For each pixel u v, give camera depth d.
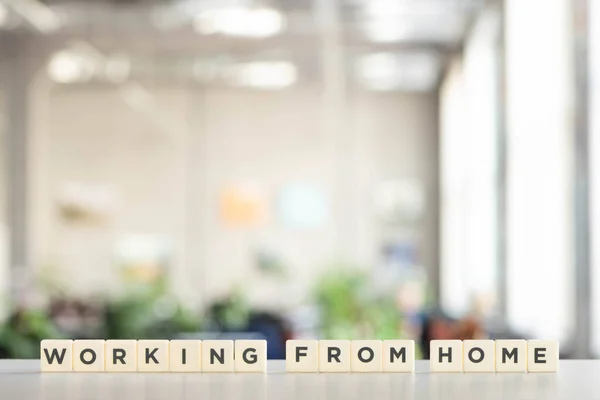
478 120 7.93
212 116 10.77
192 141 10.73
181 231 10.70
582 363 1.06
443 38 8.73
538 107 5.66
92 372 0.98
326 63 9.73
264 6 7.76
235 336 5.01
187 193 10.72
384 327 6.78
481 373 0.97
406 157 10.79
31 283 9.65
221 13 8.08
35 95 9.96
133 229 10.66
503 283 6.43
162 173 10.70
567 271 4.35
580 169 4.12
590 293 4.09
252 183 10.77
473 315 5.72
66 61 9.80
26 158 9.87
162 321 4.88
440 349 0.98
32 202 10.02
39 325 3.51
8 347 3.34
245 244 10.77
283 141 10.80
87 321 5.35
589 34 4.12
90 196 10.59
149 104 10.68
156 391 0.85
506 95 6.36
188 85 10.70
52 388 0.87
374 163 10.77
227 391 0.85
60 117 10.61
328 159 10.77
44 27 8.91
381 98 10.80
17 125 9.81
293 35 8.73
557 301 4.98
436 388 0.86
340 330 6.79
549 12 5.12
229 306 5.65
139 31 8.80
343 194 10.79
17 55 9.71
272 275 10.74
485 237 7.69
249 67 9.91
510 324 5.93
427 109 10.79
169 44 9.20
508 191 6.36
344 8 7.75
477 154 8.00
